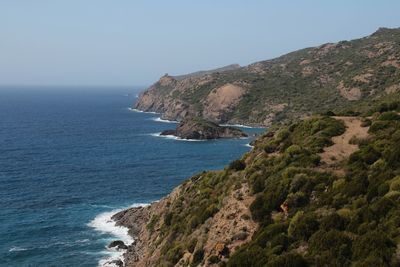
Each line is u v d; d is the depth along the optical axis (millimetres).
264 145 51562
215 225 39312
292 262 25266
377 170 32906
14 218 73875
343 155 40094
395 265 21969
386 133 41312
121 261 56906
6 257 58281
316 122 49125
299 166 39375
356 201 29031
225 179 52312
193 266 36219
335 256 24453
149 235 59875
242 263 28750
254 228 34906
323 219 28625
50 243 63375
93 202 85188
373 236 23625
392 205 26078
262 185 39562
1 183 97000
